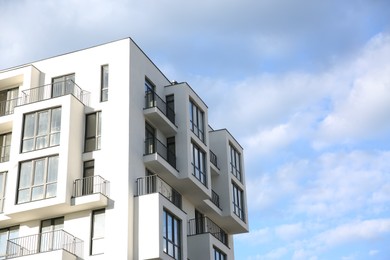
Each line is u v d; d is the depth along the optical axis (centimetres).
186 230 3891
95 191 3706
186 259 3797
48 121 3881
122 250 3522
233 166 5019
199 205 4478
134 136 3872
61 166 3709
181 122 4269
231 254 4906
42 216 3753
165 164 3956
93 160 3822
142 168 3872
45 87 4150
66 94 4006
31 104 3962
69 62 4188
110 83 4016
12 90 4266
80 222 3675
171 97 4372
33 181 3744
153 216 3612
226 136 4981
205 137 4531
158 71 4397
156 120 4100
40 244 3694
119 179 3709
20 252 3706
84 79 4097
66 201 3622
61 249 3478
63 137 3784
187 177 4091
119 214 3616
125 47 4094
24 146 3869
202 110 4600
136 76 4078
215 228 4744
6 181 3903
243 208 4997
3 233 3850
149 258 3525
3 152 4097
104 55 4119
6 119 4059
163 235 3619
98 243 3591
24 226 3797
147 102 4109
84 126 3938
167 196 4081
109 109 3934
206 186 4338
